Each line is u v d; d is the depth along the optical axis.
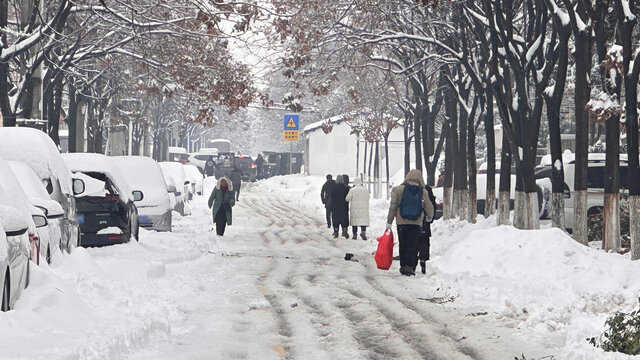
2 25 47.72
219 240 49.50
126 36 59.28
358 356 17.70
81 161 37.16
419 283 29.73
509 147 48.19
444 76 56.94
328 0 52.75
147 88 62.88
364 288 28.17
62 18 47.22
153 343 18.58
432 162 67.69
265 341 19.28
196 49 56.75
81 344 16.05
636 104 34.22
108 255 32.91
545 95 42.22
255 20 49.50
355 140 140.25
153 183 49.88
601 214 46.03
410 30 56.28
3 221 18.33
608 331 17.89
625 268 27.19
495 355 17.91
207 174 165.88
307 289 27.89
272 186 135.75
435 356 17.83
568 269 28.47
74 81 66.81
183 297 25.45
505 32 45.44
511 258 30.44
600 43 38.28
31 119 48.12
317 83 60.22
